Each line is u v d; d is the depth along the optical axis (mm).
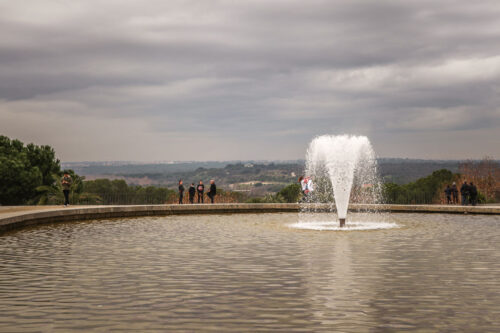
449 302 9227
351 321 8039
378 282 10961
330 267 12805
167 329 7609
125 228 22984
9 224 21406
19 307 8867
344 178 26328
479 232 21297
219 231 21797
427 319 8141
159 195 38969
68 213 26406
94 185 85250
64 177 30531
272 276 11641
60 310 8672
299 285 10664
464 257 14430
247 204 34719
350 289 10289
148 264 13258
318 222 26891
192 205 33062
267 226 24250
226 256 14641
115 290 10180
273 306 8953
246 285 10672
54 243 17484
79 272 12117
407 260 13891
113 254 14992
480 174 51156
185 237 19469
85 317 8250
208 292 10008
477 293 9922
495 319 8133
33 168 55375
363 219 29094
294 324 7871
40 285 10648
